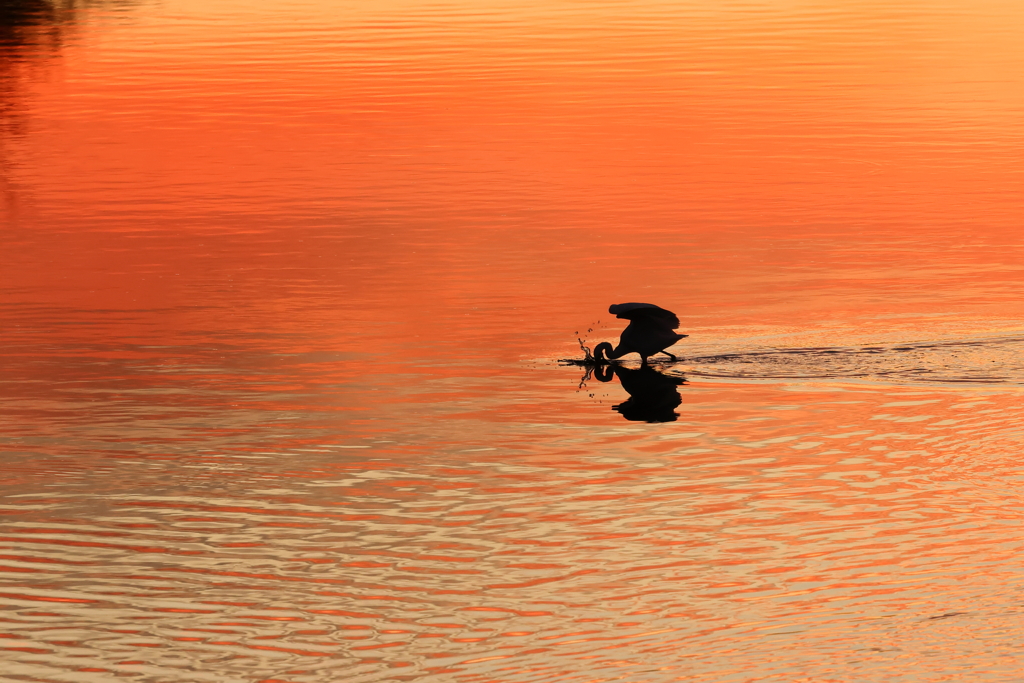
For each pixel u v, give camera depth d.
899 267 68.81
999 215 79.12
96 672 29.52
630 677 28.88
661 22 157.88
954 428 45.75
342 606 32.62
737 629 31.02
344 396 50.47
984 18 157.75
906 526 37.06
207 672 29.47
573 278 67.44
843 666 29.09
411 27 155.12
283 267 69.81
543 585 33.66
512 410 48.75
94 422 47.50
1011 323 59.12
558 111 109.62
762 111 109.56
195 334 58.69
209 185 87.94
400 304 63.28
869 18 159.50
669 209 81.31
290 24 158.50
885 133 101.69
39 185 88.12
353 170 91.44
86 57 135.62
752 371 53.12
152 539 36.88
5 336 58.44
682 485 40.81
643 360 54.75
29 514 38.81
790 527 37.22
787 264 69.56
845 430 45.84
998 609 31.70
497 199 83.88
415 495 40.19
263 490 40.75
